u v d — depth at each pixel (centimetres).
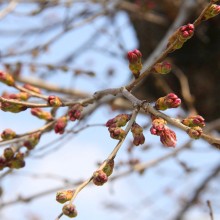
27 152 50
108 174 41
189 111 88
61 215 40
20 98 49
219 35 88
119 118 43
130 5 88
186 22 80
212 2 43
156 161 76
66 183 70
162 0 85
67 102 48
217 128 83
